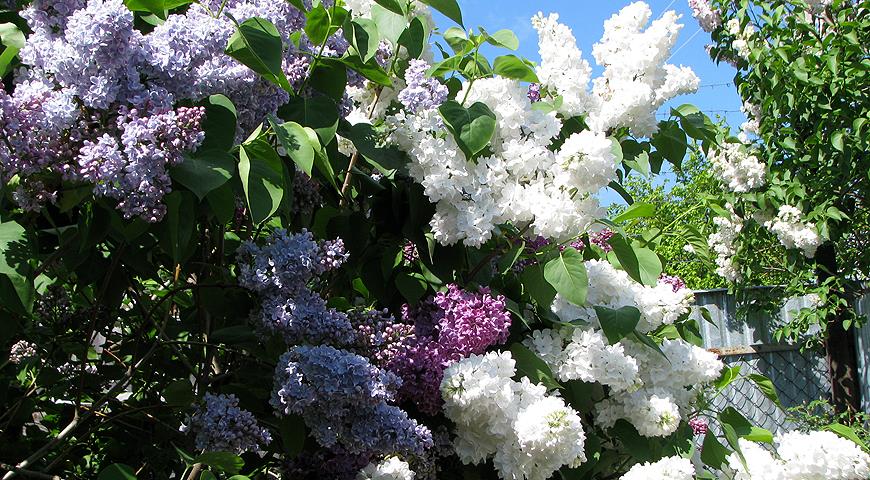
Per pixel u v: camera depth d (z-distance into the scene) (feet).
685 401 3.93
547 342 3.62
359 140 3.41
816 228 9.89
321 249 2.91
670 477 3.34
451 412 3.16
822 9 9.52
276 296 2.84
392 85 3.60
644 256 3.80
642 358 3.84
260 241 3.58
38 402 3.74
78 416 3.06
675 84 4.08
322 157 2.68
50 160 2.21
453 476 3.55
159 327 3.30
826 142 9.45
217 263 3.40
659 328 4.36
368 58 3.26
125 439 3.62
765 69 9.69
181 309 4.02
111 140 2.18
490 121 3.22
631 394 3.63
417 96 3.28
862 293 10.19
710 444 3.99
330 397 2.69
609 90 4.17
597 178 3.25
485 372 3.10
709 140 4.65
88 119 2.32
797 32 9.87
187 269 3.49
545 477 3.16
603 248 4.08
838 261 10.91
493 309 3.19
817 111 9.52
